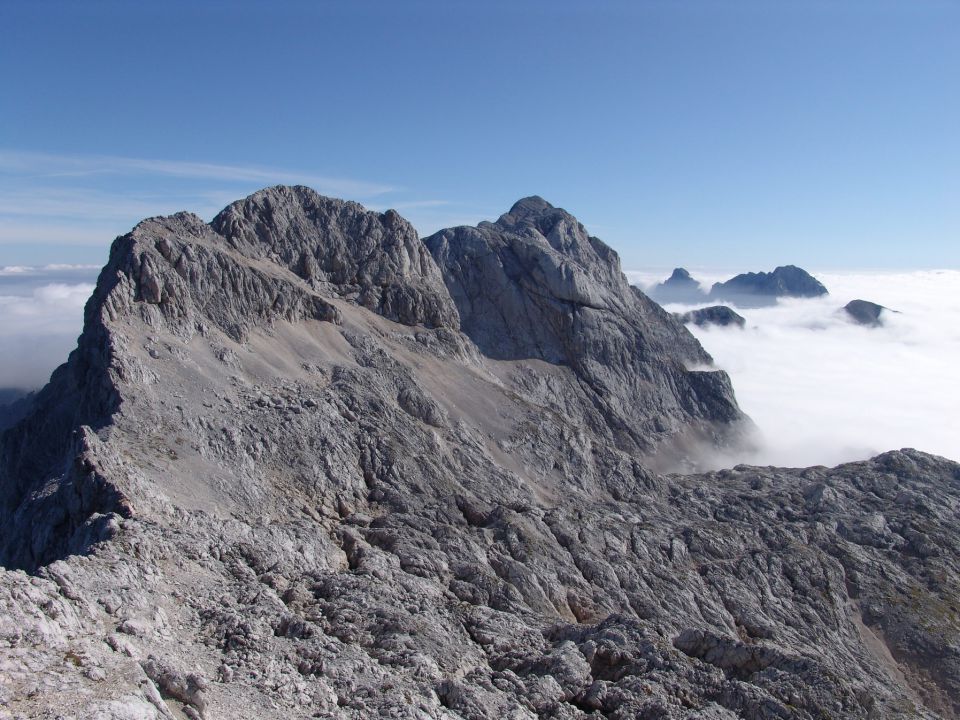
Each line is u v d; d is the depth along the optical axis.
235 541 52.53
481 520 85.81
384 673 36.38
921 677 78.50
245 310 102.12
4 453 85.44
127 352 78.75
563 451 116.62
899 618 85.38
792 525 104.75
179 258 97.06
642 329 179.38
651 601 77.75
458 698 36.25
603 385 163.38
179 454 70.81
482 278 173.75
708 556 91.56
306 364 101.62
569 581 76.06
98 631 28.48
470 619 51.94
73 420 78.81
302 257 130.50
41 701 21.11
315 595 48.81
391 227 147.75
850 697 43.34
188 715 24.61
